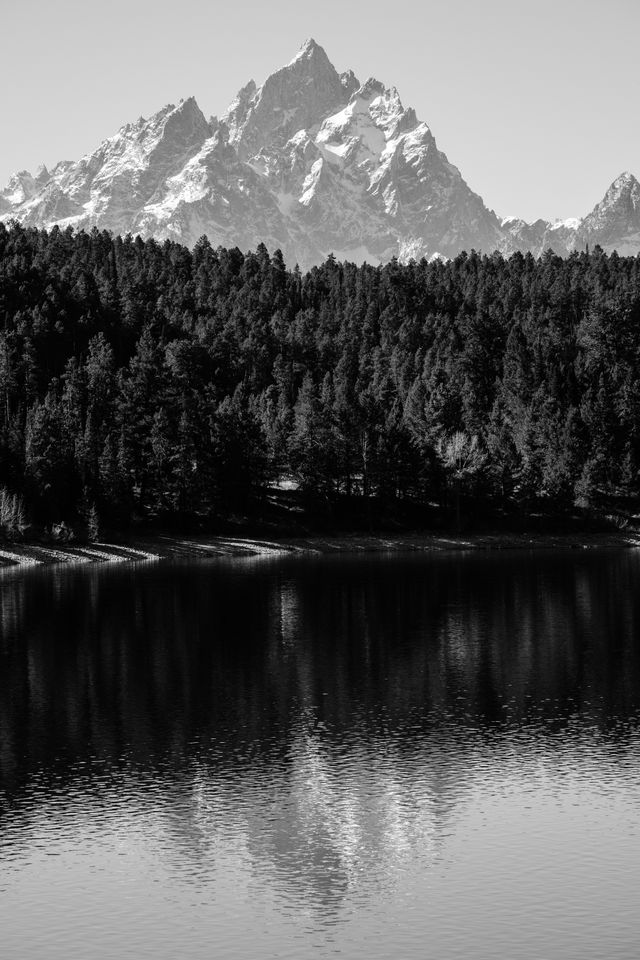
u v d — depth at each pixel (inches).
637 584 5674.2
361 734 2748.5
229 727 2824.8
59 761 2539.4
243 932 1722.4
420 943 1683.1
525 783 2362.2
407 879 1894.7
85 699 3129.9
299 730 2790.4
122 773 2445.9
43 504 7485.2
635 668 3494.1
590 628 4264.3
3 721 2891.2
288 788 2340.1
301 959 1643.7
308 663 3607.3
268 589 5541.3
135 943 1691.7
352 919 1758.1
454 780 2386.8
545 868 1930.4
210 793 2314.2
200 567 6707.7
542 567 6628.9
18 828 2128.4
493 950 1658.5
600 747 2620.6
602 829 2097.7
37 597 5211.6
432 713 2952.8
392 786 2351.1
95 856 1994.3
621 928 1715.1
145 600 5123.0
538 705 3021.7
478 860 1967.3
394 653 3772.1
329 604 4972.9
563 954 1644.9
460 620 4498.0
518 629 4254.4
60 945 1689.2
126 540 7613.2
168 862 1964.8
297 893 1845.5
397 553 7711.6
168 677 3403.1
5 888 1873.8
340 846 2027.6
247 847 2030.0
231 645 3937.0
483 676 3395.7
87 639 4067.4
